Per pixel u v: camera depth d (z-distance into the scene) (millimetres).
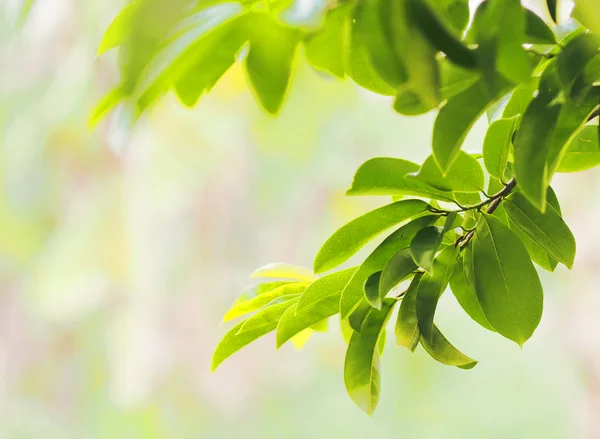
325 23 354
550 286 5203
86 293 6047
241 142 6129
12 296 6105
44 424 6086
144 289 6066
